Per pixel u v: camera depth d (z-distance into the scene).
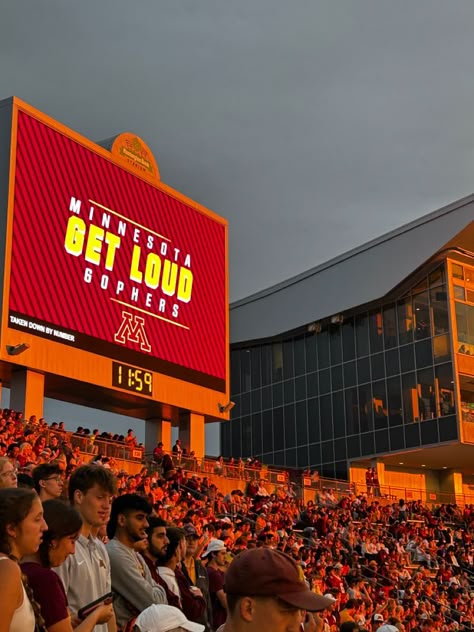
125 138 33.06
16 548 5.70
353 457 51.91
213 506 29.56
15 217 28.33
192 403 34.03
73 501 7.47
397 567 32.16
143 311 32.44
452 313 48.47
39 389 28.39
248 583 4.21
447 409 47.81
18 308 27.83
